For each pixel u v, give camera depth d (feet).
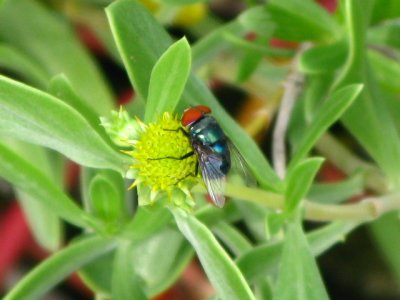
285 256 0.44
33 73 0.57
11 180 0.43
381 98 0.50
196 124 0.41
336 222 0.48
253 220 0.51
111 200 0.44
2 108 0.39
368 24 0.50
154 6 0.62
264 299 0.48
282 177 0.56
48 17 0.61
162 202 0.41
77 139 0.40
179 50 0.39
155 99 0.40
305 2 0.51
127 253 0.46
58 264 0.45
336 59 0.49
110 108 0.59
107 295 0.49
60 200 0.44
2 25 0.61
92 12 0.65
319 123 0.44
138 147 0.40
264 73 0.63
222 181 0.41
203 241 0.40
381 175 0.57
